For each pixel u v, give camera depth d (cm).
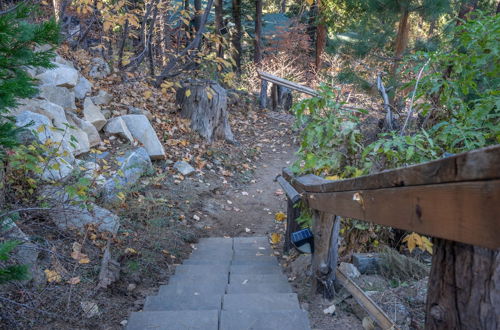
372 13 1051
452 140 348
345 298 288
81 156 533
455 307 103
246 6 1619
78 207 373
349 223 372
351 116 380
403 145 332
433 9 945
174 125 773
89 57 806
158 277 365
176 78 945
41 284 274
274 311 257
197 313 256
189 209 569
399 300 270
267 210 633
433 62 403
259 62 1466
